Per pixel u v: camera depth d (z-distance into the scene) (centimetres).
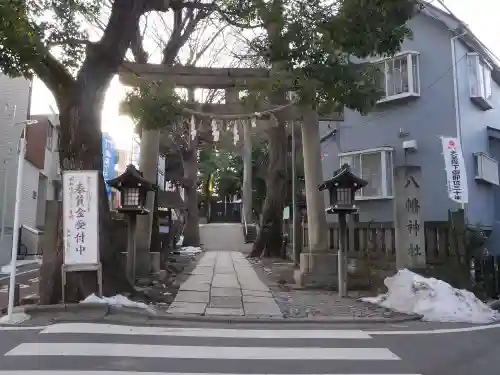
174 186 4322
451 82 1575
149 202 1317
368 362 591
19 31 824
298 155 2208
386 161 1650
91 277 927
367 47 839
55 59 980
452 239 1178
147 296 1026
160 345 652
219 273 1544
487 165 1648
